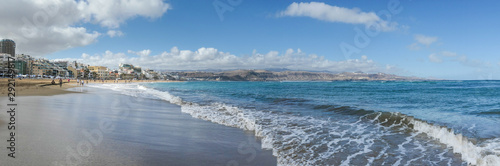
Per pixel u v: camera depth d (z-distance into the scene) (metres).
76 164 3.65
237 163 4.13
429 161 4.34
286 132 6.75
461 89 40.12
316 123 8.19
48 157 3.90
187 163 4.05
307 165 4.13
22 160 3.70
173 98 17.47
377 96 23.30
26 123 6.63
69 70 164.00
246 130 6.94
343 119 8.97
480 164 4.12
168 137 5.89
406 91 34.16
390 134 6.50
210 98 20.52
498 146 5.07
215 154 4.62
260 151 4.89
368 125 7.76
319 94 26.92
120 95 21.52
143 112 10.41
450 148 5.12
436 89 40.50
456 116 9.90
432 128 6.49
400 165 4.16
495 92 30.81
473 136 6.08
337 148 5.18
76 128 6.30
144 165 3.83
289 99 19.08
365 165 4.15
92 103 13.59
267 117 9.51
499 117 9.54
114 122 7.59
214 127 7.31
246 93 29.31
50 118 7.68
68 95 19.66
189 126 7.43
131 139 5.46
